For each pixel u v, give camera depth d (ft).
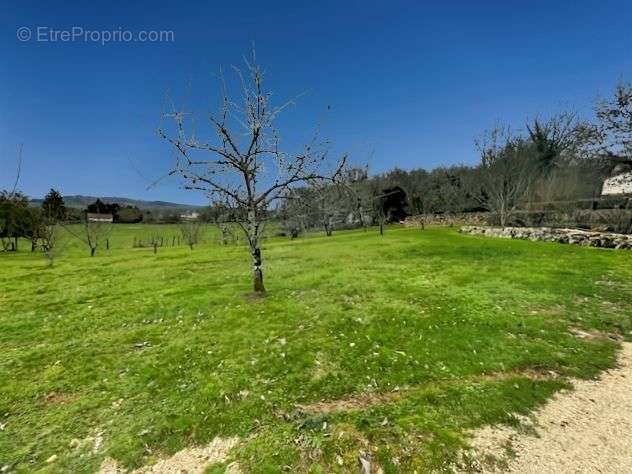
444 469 13.44
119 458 14.71
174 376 20.97
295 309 31.48
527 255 55.77
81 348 26.07
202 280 48.11
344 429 15.34
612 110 64.28
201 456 14.74
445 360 21.30
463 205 154.61
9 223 134.41
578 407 17.03
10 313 36.60
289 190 36.47
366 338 24.59
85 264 76.02
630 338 24.89
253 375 20.43
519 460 13.84
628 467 13.43
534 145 135.23
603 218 80.28
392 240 81.25
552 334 25.04
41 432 16.58
